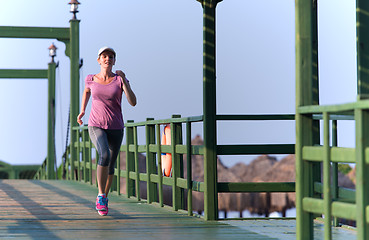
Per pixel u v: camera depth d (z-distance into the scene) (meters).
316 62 11.84
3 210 13.58
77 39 28.67
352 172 58.28
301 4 8.05
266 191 11.88
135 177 16.70
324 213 7.48
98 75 12.11
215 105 11.80
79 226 11.05
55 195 17.61
